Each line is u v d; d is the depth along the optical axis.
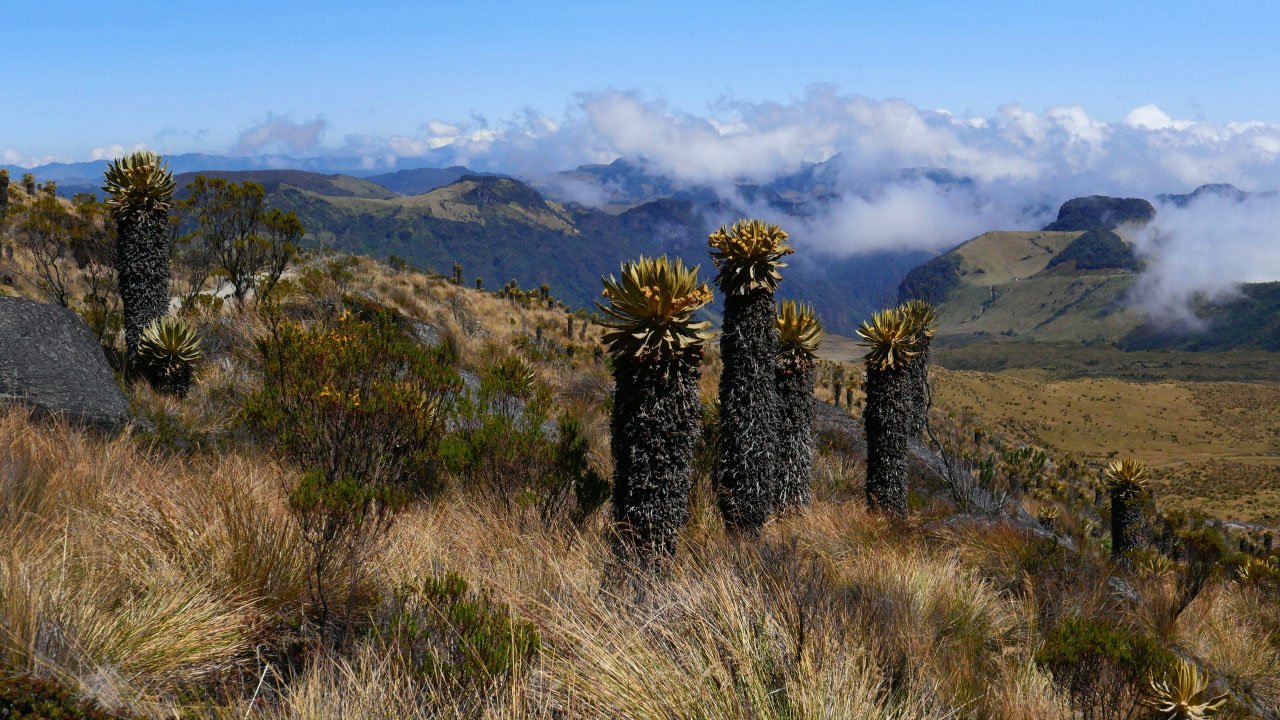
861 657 3.54
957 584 5.77
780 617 3.57
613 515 5.01
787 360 8.31
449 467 6.27
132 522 4.15
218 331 11.52
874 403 9.05
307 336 6.83
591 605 3.75
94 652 2.86
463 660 3.09
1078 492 20.03
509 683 3.01
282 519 4.37
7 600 2.82
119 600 3.44
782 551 4.82
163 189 9.84
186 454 7.39
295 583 3.71
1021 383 191.12
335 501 3.77
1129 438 161.25
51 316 7.80
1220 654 6.31
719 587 3.82
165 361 9.09
